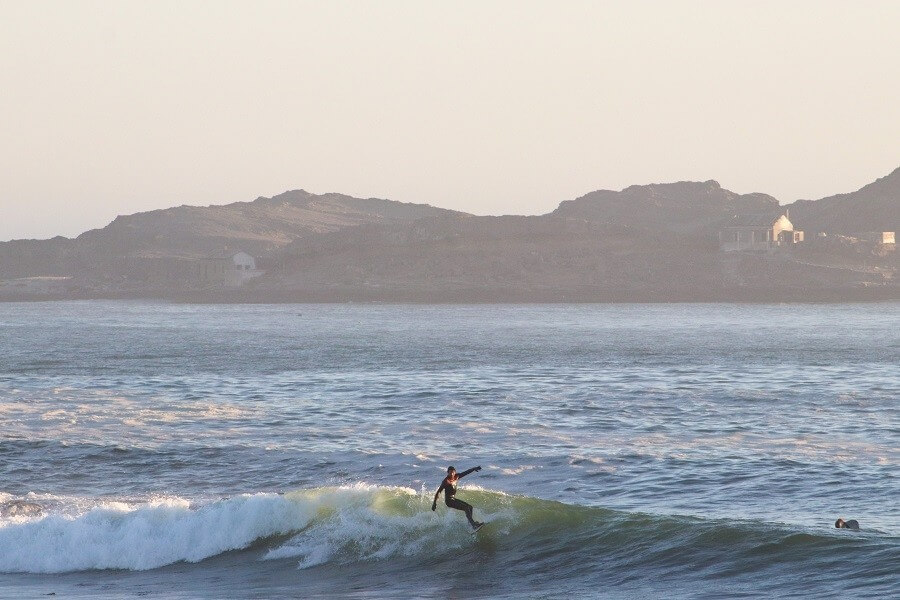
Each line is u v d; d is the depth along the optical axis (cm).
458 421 18888
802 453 15225
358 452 15400
